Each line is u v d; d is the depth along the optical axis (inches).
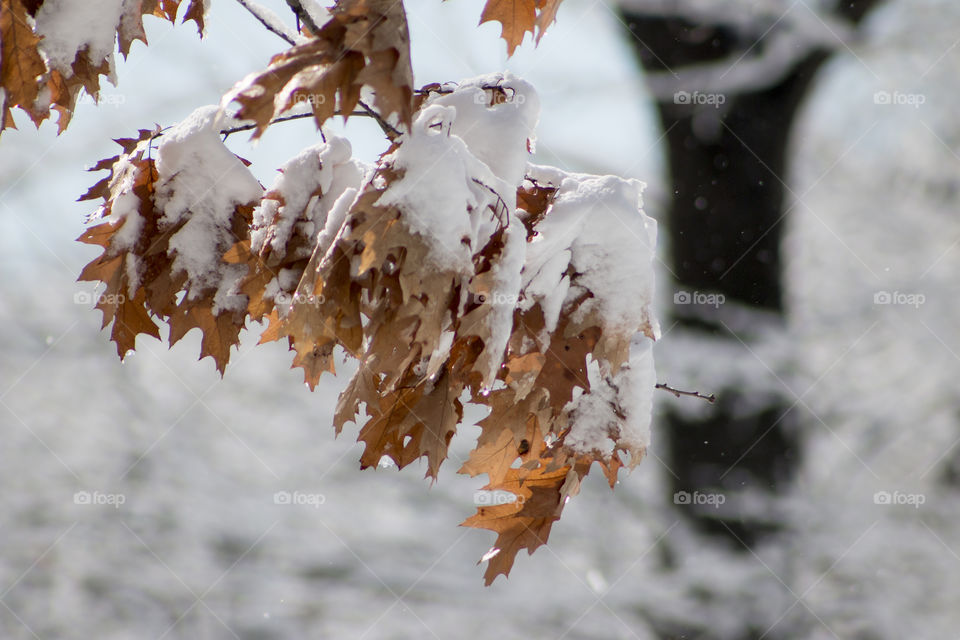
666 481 273.1
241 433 434.9
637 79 267.1
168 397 449.4
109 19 79.2
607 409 79.0
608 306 75.8
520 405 76.1
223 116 79.6
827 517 284.2
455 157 66.9
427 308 65.0
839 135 395.5
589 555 323.3
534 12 82.9
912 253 450.6
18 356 448.1
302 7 79.0
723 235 255.9
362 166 77.8
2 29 76.1
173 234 77.6
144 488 404.8
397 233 64.9
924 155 462.6
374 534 381.1
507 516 83.2
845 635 274.5
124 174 78.7
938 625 289.3
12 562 372.8
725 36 249.3
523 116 75.2
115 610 364.5
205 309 77.3
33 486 400.2
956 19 277.3
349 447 431.8
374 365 65.8
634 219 77.0
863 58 275.6
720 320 253.9
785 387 256.5
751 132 253.4
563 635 286.7
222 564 375.2
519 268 69.1
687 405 255.0
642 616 260.1
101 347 458.9
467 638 311.3
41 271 474.0
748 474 255.1
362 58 60.3
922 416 401.4
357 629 332.2
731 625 249.0
